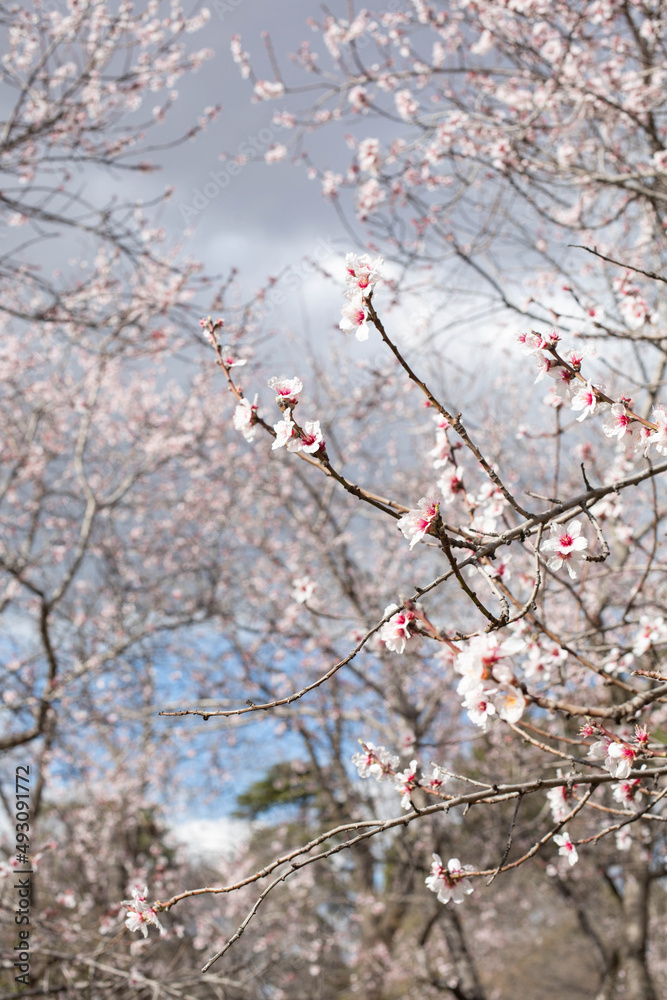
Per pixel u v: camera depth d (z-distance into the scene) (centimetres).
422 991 953
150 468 841
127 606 873
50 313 541
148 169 540
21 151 546
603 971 961
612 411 215
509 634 222
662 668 319
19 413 916
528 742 228
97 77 540
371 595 923
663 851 659
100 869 874
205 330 230
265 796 1351
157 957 734
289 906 980
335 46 605
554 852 886
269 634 909
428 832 848
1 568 645
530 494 211
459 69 513
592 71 548
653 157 462
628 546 385
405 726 838
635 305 342
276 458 975
